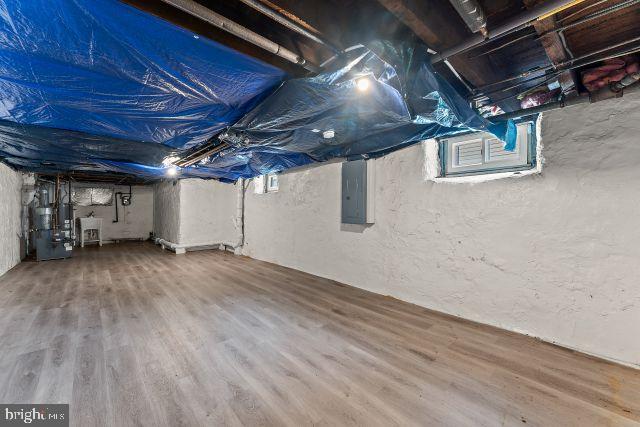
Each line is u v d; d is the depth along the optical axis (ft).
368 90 6.30
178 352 6.39
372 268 11.08
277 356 6.27
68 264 15.96
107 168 15.90
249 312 8.86
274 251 16.58
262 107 6.86
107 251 20.75
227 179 20.85
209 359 6.11
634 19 4.46
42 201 17.72
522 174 7.32
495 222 7.76
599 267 6.22
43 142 10.18
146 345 6.68
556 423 4.34
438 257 9.01
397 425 4.30
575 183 6.51
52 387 5.07
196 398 4.85
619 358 5.98
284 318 8.40
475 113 6.20
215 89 6.13
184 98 6.50
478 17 3.76
